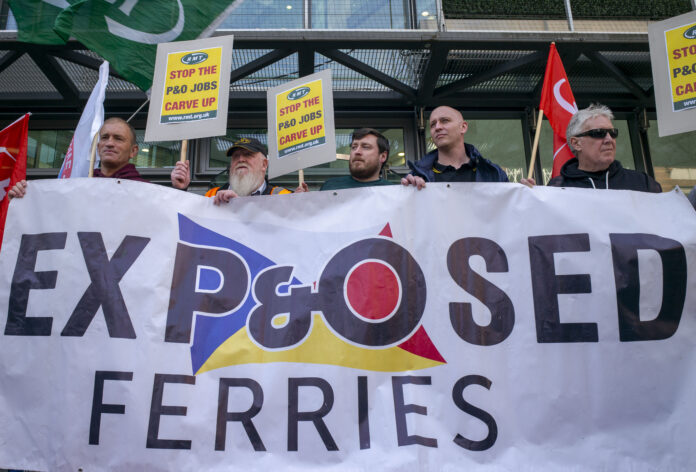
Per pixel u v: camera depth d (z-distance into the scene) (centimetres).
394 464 192
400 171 547
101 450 195
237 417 201
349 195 234
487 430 197
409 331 211
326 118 282
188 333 212
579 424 197
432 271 219
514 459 193
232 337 212
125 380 203
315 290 219
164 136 272
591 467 192
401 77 536
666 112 260
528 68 505
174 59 282
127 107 546
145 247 222
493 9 505
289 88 296
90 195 227
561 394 201
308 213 232
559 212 224
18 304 214
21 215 226
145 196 229
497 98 548
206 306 217
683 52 262
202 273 222
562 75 372
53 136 564
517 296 214
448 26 501
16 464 195
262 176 312
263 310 217
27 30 348
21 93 534
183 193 234
